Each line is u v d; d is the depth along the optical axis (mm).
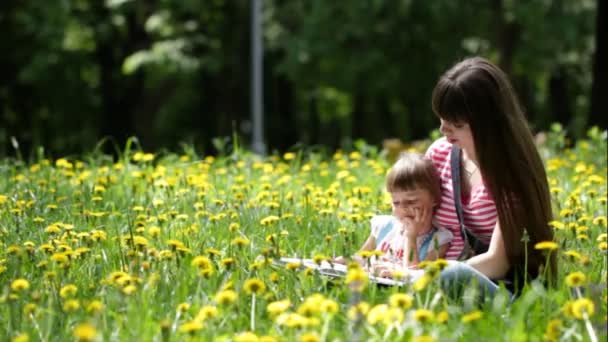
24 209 10234
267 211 10336
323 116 62344
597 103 27406
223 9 46656
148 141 47062
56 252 7965
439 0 39375
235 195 10914
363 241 9320
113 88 46344
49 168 14219
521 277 7301
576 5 40906
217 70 45281
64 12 40281
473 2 40156
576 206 10039
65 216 10258
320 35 41094
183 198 10977
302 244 8945
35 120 46375
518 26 40656
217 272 7160
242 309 6383
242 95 47625
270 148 50688
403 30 40656
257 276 7301
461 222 7703
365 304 5676
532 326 6137
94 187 11539
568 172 15328
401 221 7898
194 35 46219
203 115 51500
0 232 9312
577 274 5984
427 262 6617
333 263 7543
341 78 41812
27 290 6656
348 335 5734
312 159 16453
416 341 5059
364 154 17234
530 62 41812
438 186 7824
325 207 10680
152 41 46594
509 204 7188
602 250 7578
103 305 6293
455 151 7832
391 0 39969
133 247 7730
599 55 27375
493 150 7188
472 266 7242
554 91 48469
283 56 48281
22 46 41656
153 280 6699
